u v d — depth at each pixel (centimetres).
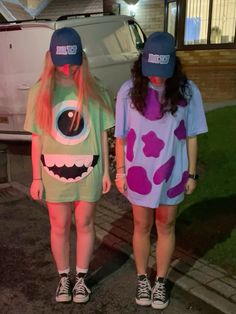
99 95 267
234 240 358
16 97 622
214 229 382
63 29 252
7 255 369
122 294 308
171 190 262
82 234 290
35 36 591
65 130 262
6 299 304
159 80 239
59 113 261
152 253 351
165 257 284
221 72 1123
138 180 260
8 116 636
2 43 613
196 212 416
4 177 558
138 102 246
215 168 542
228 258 333
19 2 1538
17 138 639
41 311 290
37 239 399
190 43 1131
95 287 316
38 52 593
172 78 242
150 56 234
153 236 381
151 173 256
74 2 1489
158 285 290
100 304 296
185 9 1105
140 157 256
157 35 239
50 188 273
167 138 250
